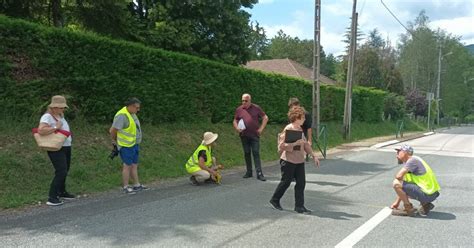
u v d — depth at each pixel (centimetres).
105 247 515
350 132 2612
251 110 1063
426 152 1833
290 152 704
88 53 1129
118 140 839
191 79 1497
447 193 895
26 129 967
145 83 1303
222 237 564
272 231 596
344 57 5619
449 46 7438
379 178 1077
